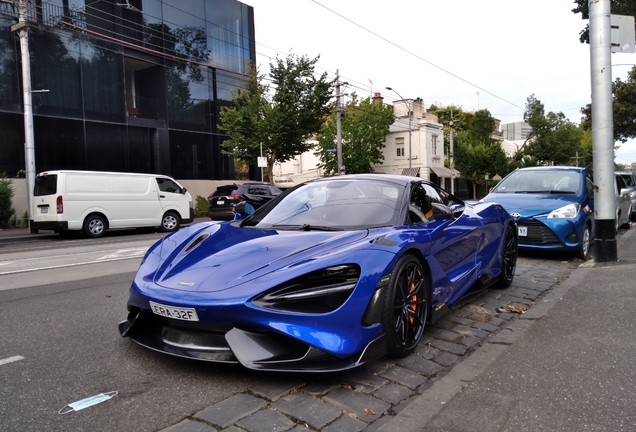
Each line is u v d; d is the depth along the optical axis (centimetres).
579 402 247
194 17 2406
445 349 339
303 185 443
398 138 4038
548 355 312
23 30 1505
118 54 2062
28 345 355
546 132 4962
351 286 275
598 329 358
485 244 469
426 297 343
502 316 423
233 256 308
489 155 4375
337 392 267
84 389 276
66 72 1883
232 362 268
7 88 1712
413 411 243
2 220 1653
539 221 679
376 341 282
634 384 265
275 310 260
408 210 370
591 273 567
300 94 2377
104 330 389
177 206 1539
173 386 278
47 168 1828
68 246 1097
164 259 333
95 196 1330
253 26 2747
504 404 246
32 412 249
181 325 284
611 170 641
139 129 2162
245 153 2353
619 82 2377
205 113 2459
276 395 263
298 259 287
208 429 228
